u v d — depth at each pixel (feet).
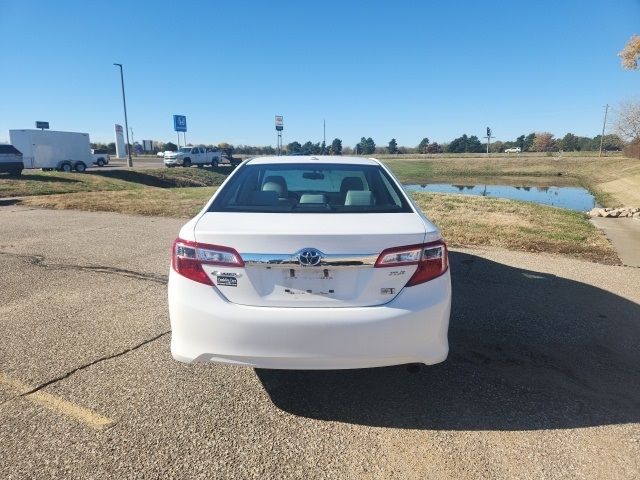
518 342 12.05
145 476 7.20
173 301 8.32
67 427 8.31
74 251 21.77
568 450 7.95
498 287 16.49
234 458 7.64
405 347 8.13
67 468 7.33
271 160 12.64
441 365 10.80
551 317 13.75
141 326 12.82
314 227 8.30
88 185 77.51
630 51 69.72
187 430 8.32
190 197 47.32
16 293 15.51
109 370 10.35
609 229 29.73
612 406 9.27
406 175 170.60
